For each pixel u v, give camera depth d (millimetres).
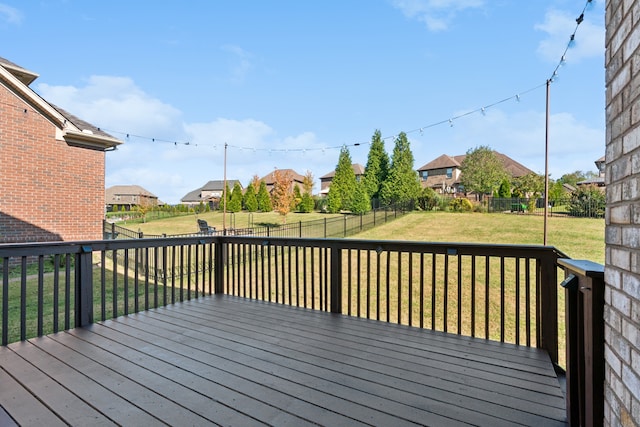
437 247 3305
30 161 7809
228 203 32344
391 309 6434
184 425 1788
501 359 2631
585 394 1595
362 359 2625
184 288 7000
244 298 4613
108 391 2131
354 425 1791
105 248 3572
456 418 1856
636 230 1144
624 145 1258
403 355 2703
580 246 10906
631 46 1214
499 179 26844
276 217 26359
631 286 1180
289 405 1979
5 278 2896
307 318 3686
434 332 3238
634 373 1150
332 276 3908
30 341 2969
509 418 1857
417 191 23906
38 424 1792
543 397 2078
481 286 7324
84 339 3025
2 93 7426
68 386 2188
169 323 3502
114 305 3697
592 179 34719
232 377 2324
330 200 28453
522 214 17891
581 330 1673
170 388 2170
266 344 2928
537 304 2906
